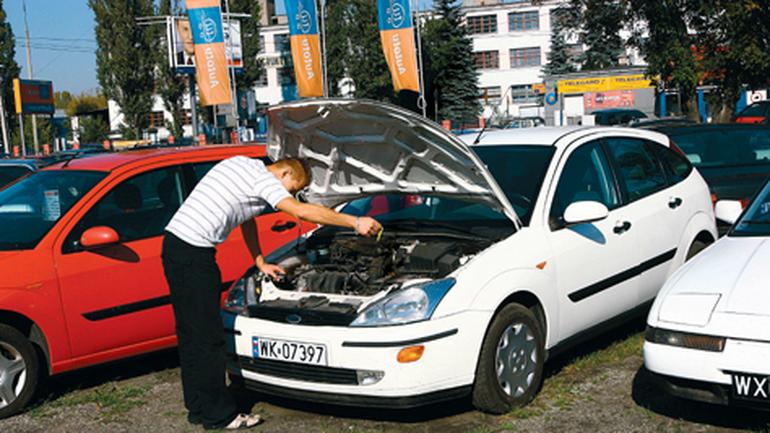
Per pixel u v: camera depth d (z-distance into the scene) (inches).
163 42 2292.1
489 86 2642.7
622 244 220.8
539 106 2452.0
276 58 2640.3
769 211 201.0
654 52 1219.9
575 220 197.6
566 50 2421.3
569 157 219.5
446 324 172.6
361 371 173.0
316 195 228.2
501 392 184.4
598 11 1268.5
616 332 254.7
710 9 1138.7
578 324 208.1
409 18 1154.0
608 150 233.8
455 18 2143.2
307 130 200.1
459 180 196.9
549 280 196.4
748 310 157.5
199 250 179.6
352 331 173.9
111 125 2682.1
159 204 240.7
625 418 183.2
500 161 221.6
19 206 231.0
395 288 182.5
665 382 167.0
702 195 258.7
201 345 182.9
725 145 353.4
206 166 256.1
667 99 1862.7
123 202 233.0
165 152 255.1
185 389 189.5
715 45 1207.6
